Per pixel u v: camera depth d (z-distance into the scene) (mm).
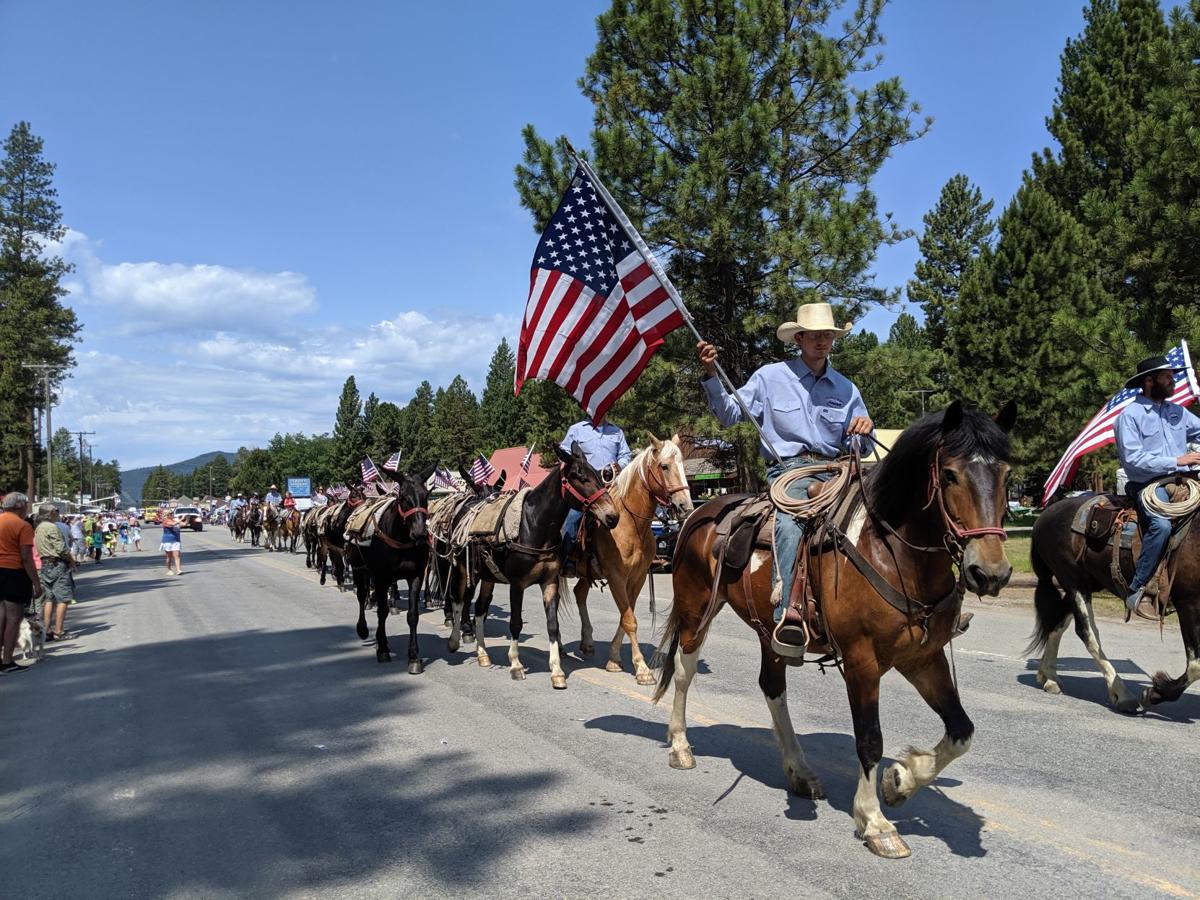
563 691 7891
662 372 17688
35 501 54406
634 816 4672
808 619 4426
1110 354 13875
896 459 4039
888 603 4000
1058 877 3801
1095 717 6566
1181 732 6125
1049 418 27516
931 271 45469
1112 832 4305
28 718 7500
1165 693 6391
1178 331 13594
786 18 18891
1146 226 14031
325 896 3803
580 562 8703
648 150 17297
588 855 4160
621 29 18859
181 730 6840
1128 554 6617
